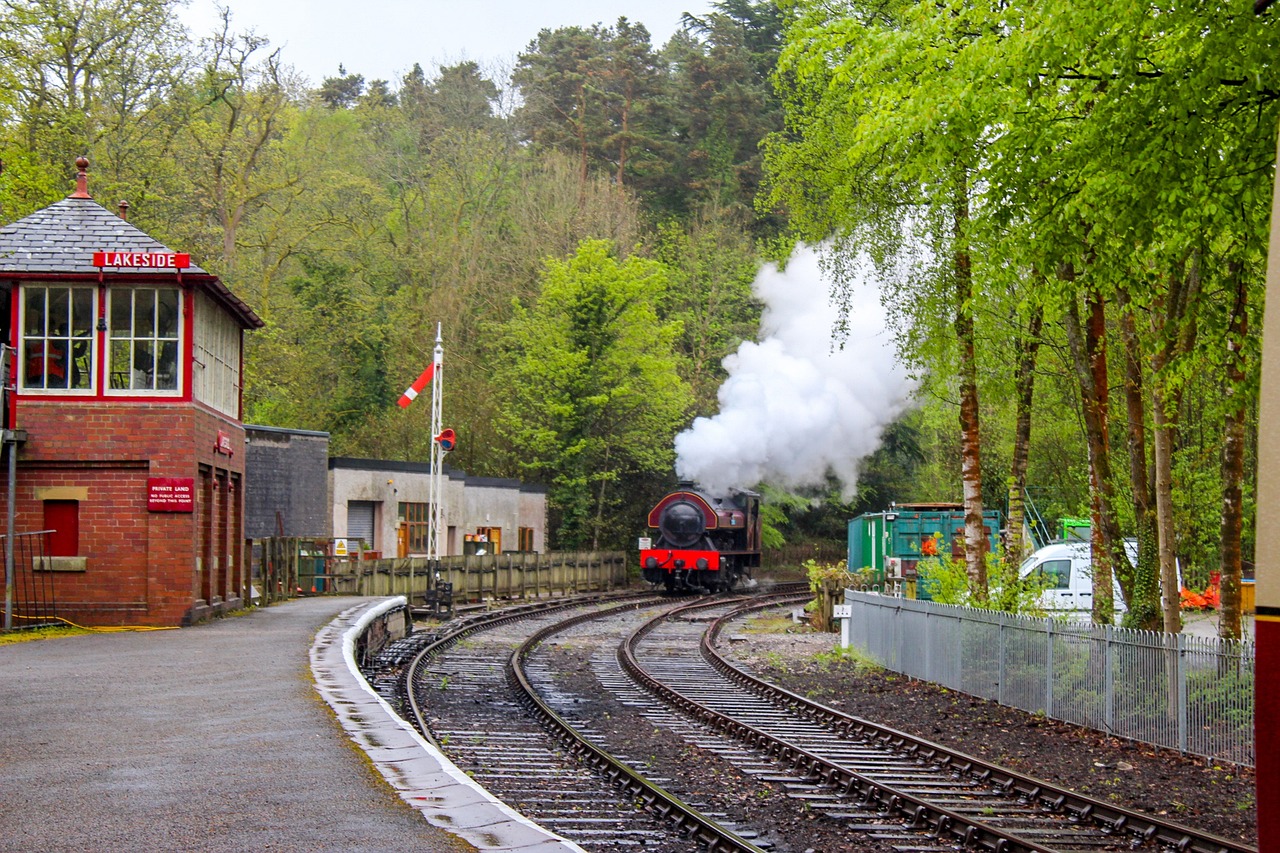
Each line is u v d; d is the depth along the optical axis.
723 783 12.50
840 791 12.12
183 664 16.45
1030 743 15.02
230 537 25.59
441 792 8.77
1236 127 11.61
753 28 69.38
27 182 33.12
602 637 29.22
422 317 53.41
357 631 21.31
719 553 45.38
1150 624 17.00
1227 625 16.34
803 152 22.06
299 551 34.88
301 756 10.06
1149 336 15.24
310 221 48.41
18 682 14.62
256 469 37.91
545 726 15.83
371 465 42.78
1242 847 9.39
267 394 47.28
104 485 22.09
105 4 35.56
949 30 12.80
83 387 22.20
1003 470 34.06
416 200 58.50
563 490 52.75
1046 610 20.55
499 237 57.88
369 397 53.16
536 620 33.53
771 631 31.39
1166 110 11.41
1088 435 18.69
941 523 34.78
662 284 51.25
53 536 22.03
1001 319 20.19
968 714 17.38
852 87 20.27
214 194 42.38
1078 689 16.11
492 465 55.12
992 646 18.42
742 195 64.44
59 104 35.47
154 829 7.67
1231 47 10.62
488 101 65.75
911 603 21.61
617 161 65.00
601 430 53.19
